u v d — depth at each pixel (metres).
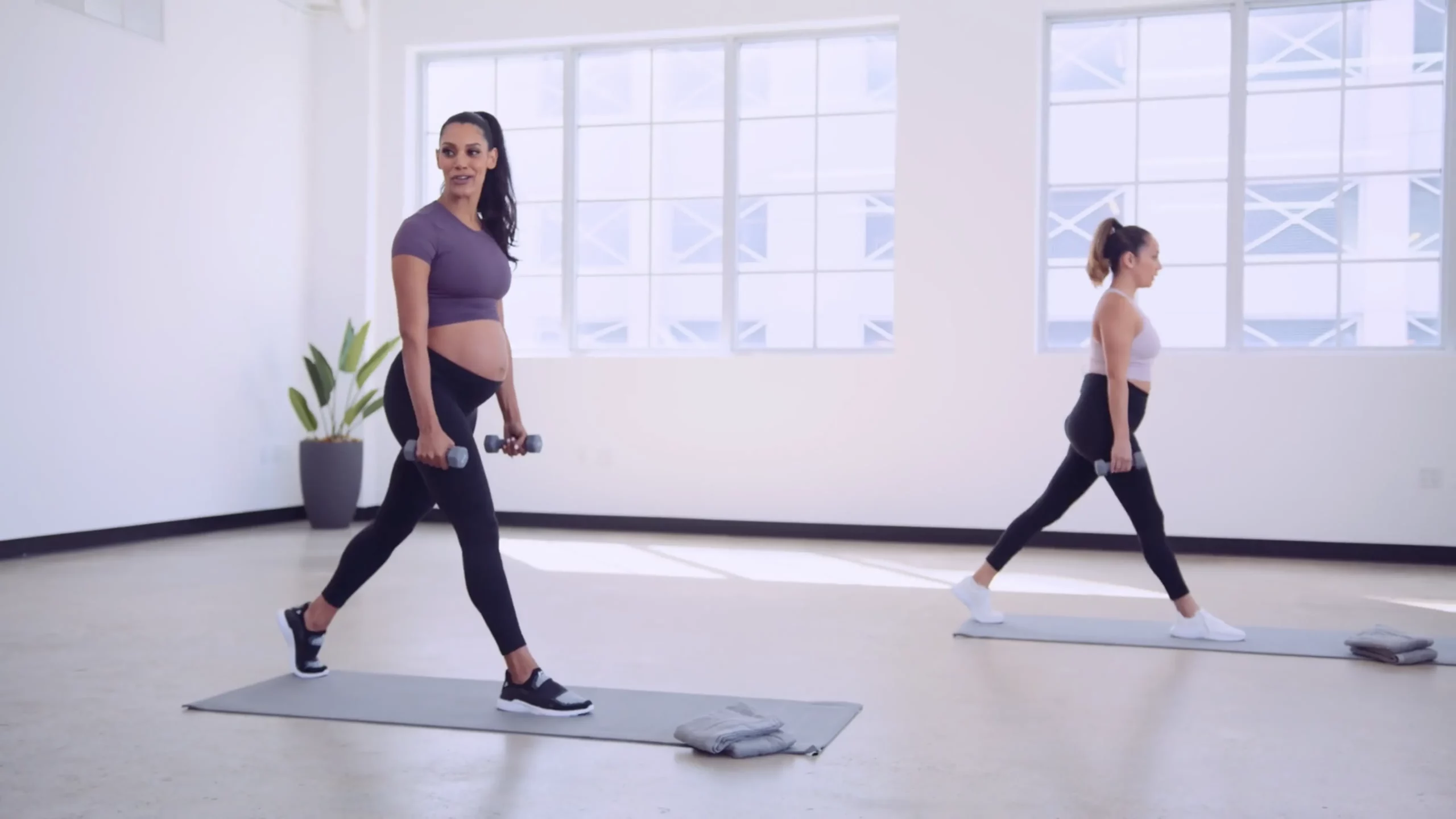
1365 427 6.28
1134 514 3.91
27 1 5.80
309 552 6.15
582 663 3.56
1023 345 6.75
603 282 7.64
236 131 7.19
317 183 7.84
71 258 6.07
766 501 7.13
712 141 7.44
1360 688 3.23
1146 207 6.74
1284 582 5.39
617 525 7.39
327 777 2.40
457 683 3.22
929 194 6.88
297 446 7.74
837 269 7.25
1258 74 6.58
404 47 7.77
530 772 2.44
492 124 3.04
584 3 7.46
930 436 6.87
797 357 7.10
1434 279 6.36
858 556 6.21
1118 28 6.77
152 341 6.59
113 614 4.33
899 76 6.93
